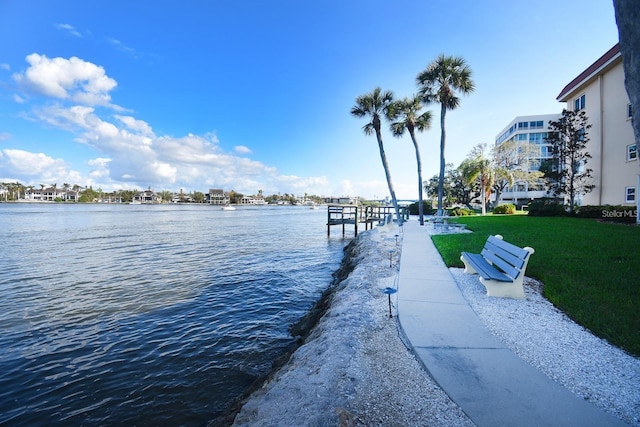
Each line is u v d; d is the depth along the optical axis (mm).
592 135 22062
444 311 5164
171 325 7746
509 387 3107
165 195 161125
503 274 6125
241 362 5906
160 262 15664
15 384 5250
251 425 2869
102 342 6793
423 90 21891
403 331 4465
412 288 6430
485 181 35656
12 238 24703
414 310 5234
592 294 5562
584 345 3975
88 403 4750
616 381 3209
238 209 119250
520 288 5703
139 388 5109
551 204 23469
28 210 72438
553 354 3770
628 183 18703
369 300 6172
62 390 5078
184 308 8961
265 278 12617
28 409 4629
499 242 6746
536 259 8047
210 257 17250
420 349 3910
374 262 9859
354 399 3043
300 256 18109
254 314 8539
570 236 11562
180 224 41469
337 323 5098
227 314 8523
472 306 5426
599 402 2891
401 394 3104
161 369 5680
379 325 4891
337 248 21609
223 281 12039
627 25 2438
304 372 3734
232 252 19062
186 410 4551
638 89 2363
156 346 6605
